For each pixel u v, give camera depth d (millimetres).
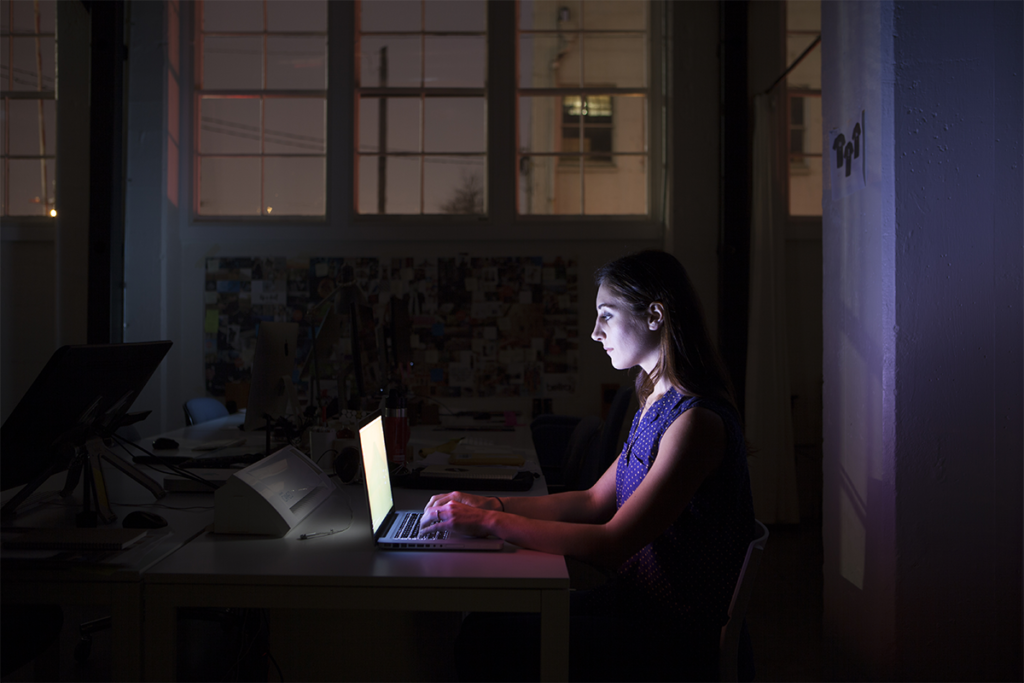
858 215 1956
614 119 4730
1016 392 1758
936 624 1761
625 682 1113
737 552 1145
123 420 1640
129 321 4098
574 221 4371
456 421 3340
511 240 4344
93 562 1088
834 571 2104
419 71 4477
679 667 1121
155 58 4141
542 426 3141
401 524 1352
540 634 1159
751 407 3920
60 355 1239
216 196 4480
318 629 1367
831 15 2148
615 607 1251
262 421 2342
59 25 4043
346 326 4238
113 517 1404
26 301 4227
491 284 4324
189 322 4301
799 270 4250
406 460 2051
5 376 4211
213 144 4480
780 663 2182
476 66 4473
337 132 4348
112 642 1080
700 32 4156
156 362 1686
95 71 3881
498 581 1066
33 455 1333
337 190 4340
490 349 4312
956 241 1759
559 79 4594
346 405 2893
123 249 4031
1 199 4359
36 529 1223
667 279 1247
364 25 4457
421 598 1070
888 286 1788
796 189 4617
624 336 1291
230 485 1303
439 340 4309
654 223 4359
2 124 4367
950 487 1753
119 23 3945
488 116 4367
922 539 1753
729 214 3980
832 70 2143
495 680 1154
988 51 1763
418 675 1383
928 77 1763
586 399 4309
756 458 3895
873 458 1860
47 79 4387
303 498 1457
